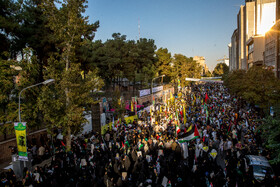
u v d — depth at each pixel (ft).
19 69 51.67
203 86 275.39
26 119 52.75
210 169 38.27
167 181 31.89
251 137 53.62
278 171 40.06
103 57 138.00
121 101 98.73
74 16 54.90
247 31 278.26
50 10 55.47
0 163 51.93
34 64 56.18
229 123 65.46
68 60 57.36
